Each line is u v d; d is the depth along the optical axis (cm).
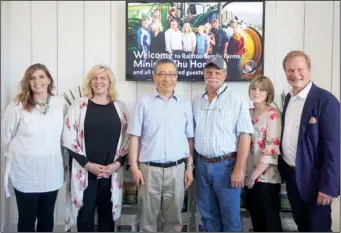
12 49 236
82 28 234
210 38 225
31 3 234
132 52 229
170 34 226
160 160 179
